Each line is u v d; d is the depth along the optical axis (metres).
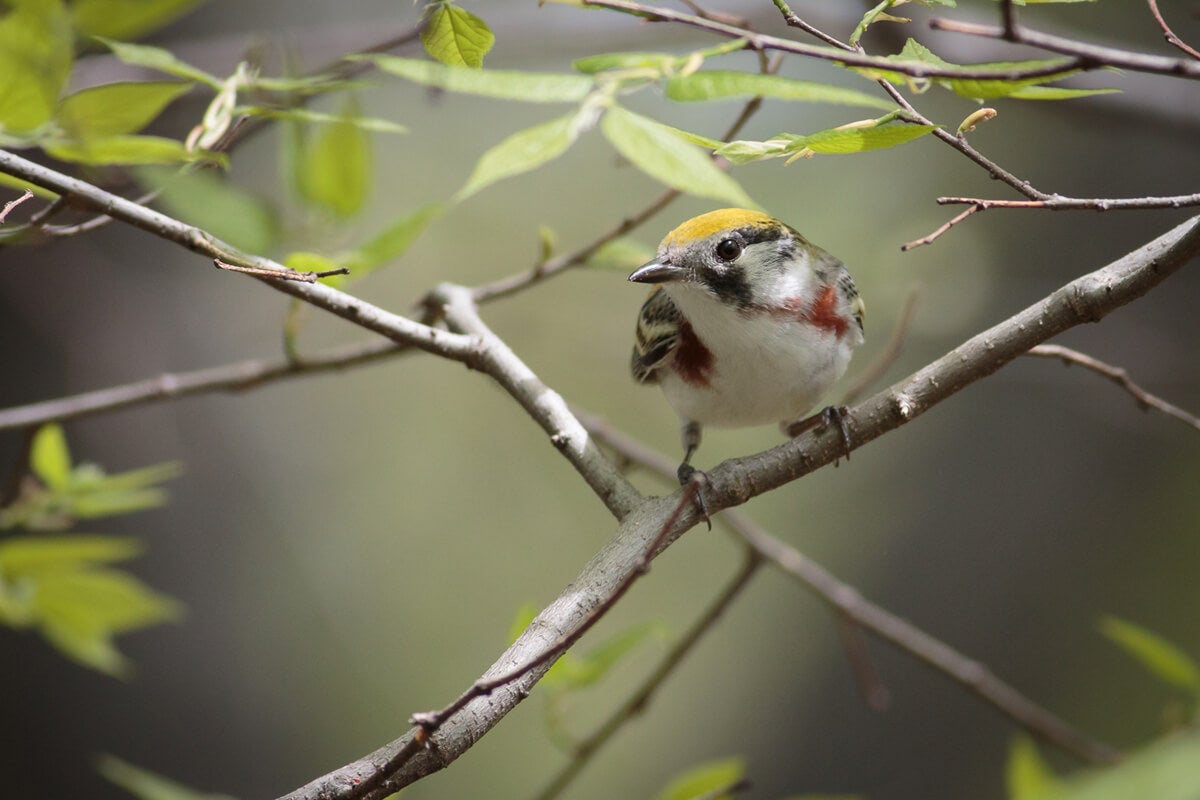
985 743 12.98
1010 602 13.38
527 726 15.33
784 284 7.39
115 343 11.95
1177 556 13.01
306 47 10.36
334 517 14.98
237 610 13.17
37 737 11.67
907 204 13.86
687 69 4.27
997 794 12.66
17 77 4.08
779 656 14.73
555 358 14.80
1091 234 13.38
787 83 4.19
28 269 11.71
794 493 15.10
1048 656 13.00
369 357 7.68
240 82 4.96
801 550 14.74
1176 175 13.21
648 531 5.17
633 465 8.41
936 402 5.56
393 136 14.57
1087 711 12.58
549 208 14.86
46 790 11.60
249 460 14.09
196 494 13.23
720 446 15.09
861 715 13.67
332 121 4.90
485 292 7.44
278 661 13.27
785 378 7.47
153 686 12.38
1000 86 4.25
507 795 14.94
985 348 5.49
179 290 12.61
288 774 12.80
